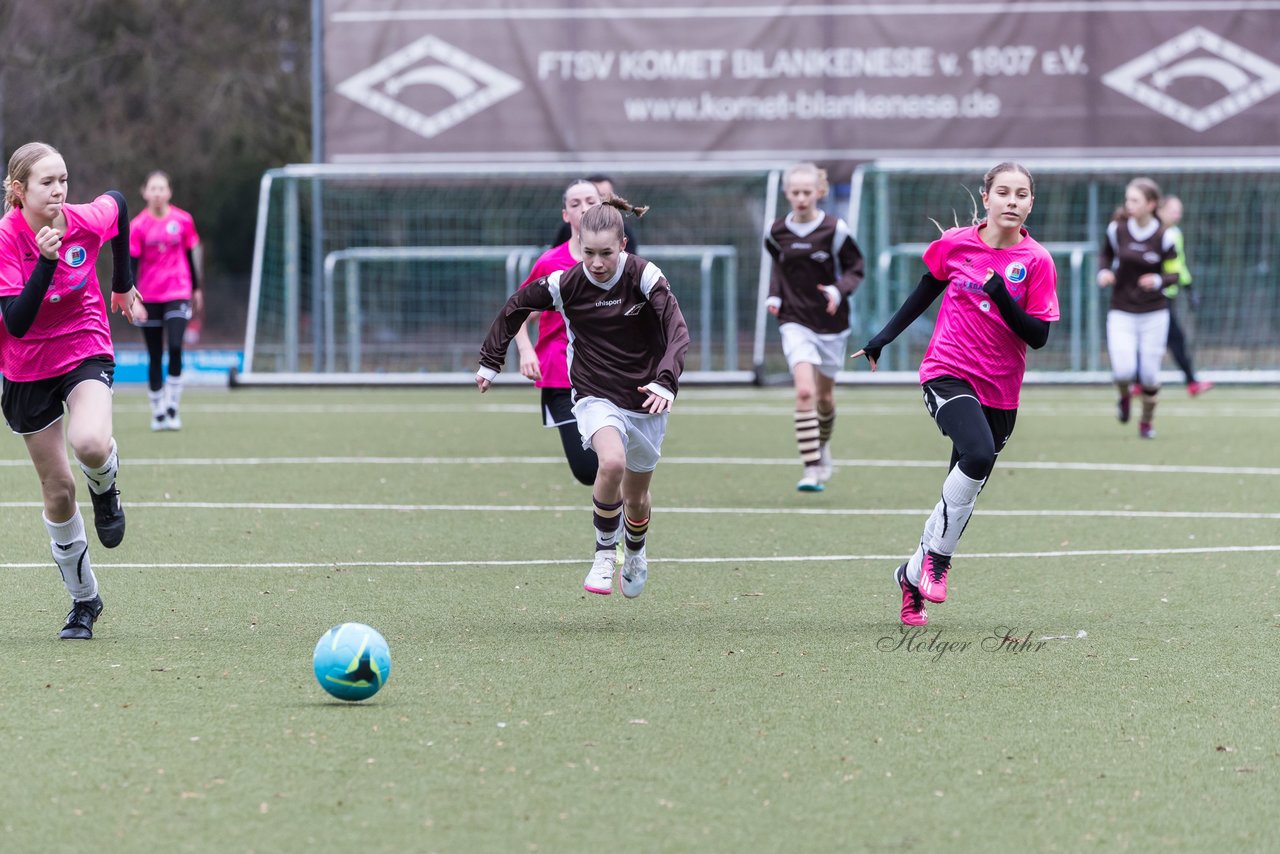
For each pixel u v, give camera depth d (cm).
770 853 1334
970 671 1977
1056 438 4984
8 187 1997
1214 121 7362
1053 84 7375
